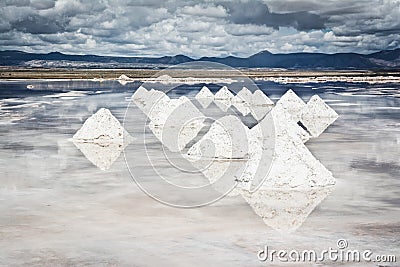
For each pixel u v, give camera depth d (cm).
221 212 911
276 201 984
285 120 1156
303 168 1097
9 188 1085
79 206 948
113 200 986
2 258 700
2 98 3753
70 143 1691
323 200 994
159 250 727
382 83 6894
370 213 909
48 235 791
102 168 1274
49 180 1155
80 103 3272
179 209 923
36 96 3959
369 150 1556
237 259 696
